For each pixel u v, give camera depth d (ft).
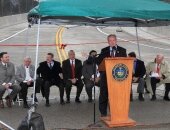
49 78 37.17
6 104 36.73
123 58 29.07
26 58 36.63
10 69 35.99
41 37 102.53
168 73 39.19
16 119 32.01
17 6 180.65
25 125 25.23
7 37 102.68
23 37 102.27
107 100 31.27
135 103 37.96
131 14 29.12
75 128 29.58
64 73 37.60
